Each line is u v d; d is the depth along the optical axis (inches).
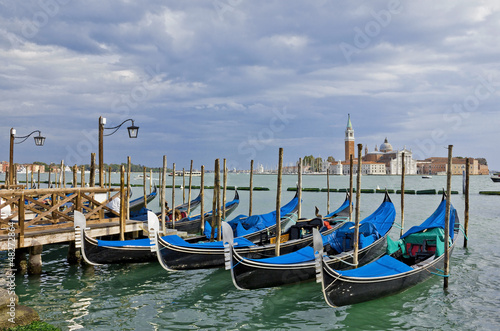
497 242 742.5
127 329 368.5
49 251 674.2
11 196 489.4
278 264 453.1
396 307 421.1
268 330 368.8
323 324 382.3
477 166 7736.2
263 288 468.8
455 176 6752.0
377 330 368.8
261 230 673.6
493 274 532.1
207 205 1609.3
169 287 486.6
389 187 3341.5
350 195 604.4
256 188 2677.2
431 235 551.8
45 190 524.7
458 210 1322.6
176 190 2583.7
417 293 460.4
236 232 672.4
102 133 679.7
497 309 413.7
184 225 814.5
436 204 1600.6
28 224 514.6
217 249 544.4
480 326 374.9
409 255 553.3
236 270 428.8
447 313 404.8
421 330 368.2
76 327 369.4
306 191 2556.6
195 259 530.9
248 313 408.5
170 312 409.7
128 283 500.1
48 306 419.5
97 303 430.9
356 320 390.3
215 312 411.2
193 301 441.1
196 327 374.9
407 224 1008.9
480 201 1706.4
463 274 532.4
